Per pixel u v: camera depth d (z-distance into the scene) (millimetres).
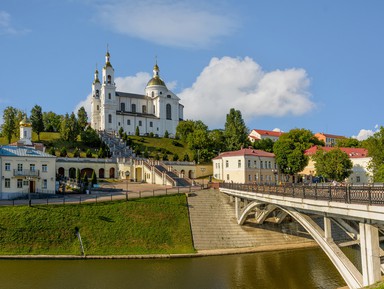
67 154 97188
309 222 29828
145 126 147875
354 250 46125
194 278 38125
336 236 50031
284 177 93750
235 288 35031
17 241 45938
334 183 67750
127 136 131500
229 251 49000
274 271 40156
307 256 46688
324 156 84125
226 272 40188
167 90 158250
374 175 68000
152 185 80375
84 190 66062
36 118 118500
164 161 98625
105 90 141000
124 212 53719
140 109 153625
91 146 116625
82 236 48312
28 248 45406
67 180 75750
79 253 45844
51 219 49656
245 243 51969
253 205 46406
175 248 49156
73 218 50656
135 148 116875
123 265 42906
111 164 94812
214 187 65062
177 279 37812
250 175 84812
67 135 116500
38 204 52125
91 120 150750
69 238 47719
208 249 50031
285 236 54125
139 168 93500
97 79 153000
